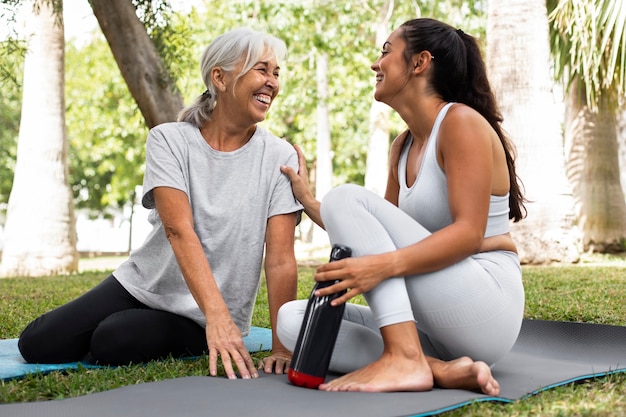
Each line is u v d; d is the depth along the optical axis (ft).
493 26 29.35
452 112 8.32
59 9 26.50
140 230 114.11
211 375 8.74
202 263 9.23
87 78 72.54
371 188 49.29
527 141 28.84
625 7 27.17
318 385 8.00
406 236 8.00
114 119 73.41
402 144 9.43
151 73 26.22
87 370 9.62
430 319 8.22
